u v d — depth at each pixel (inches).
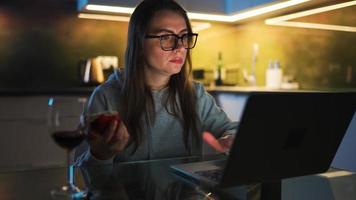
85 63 115.9
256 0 81.9
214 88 116.8
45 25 118.1
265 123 22.3
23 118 101.2
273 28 108.7
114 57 121.2
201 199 28.3
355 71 78.1
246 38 122.5
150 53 45.5
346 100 25.2
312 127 24.7
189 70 49.3
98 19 122.2
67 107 29.2
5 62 114.9
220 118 53.0
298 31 97.9
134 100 46.0
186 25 46.3
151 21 44.8
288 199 29.8
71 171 34.9
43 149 103.0
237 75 125.9
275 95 21.9
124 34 126.3
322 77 89.7
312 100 23.5
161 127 47.3
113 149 34.2
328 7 79.5
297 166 25.9
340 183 32.1
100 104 46.4
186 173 32.9
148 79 47.9
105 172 35.4
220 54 134.0
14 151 100.7
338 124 26.0
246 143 22.4
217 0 94.7
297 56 99.3
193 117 49.1
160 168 37.3
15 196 27.8
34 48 117.6
